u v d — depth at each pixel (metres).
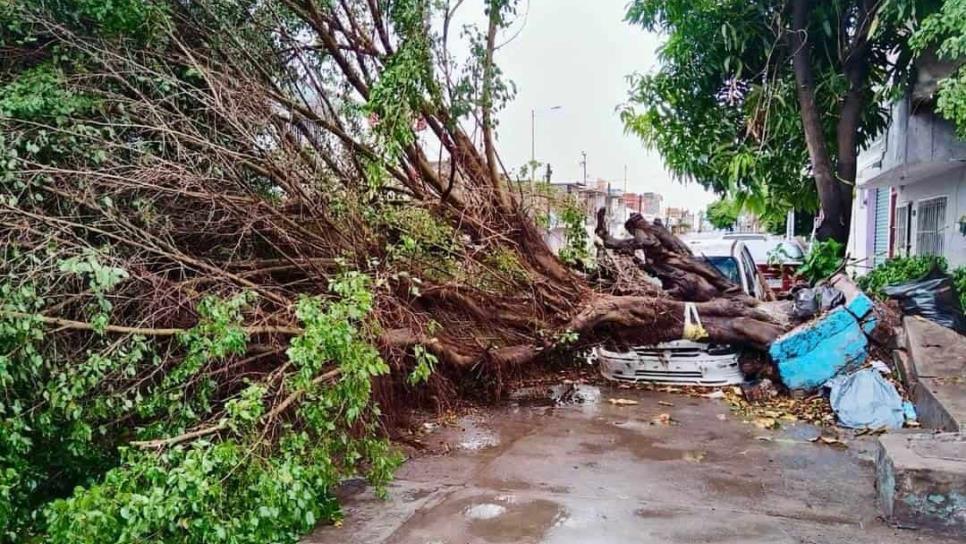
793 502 3.92
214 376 4.05
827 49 9.71
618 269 7.84
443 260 6.27
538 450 5.06
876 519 3.65
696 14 10.15
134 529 2.84
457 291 6.35
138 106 4.36
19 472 3.49
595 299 7.30
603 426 5.73
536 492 4.16
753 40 10.27
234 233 4.64
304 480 3.43
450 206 6.63
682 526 3.58
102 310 3.70
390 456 4.46
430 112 6.22
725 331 7.00
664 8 10.45
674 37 10.53
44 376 3.62
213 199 4.47
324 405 3.74
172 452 3.24
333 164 5.65
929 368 5.69
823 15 9.36
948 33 7.08
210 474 3.20
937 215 11.70
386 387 5.21
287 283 4.95
